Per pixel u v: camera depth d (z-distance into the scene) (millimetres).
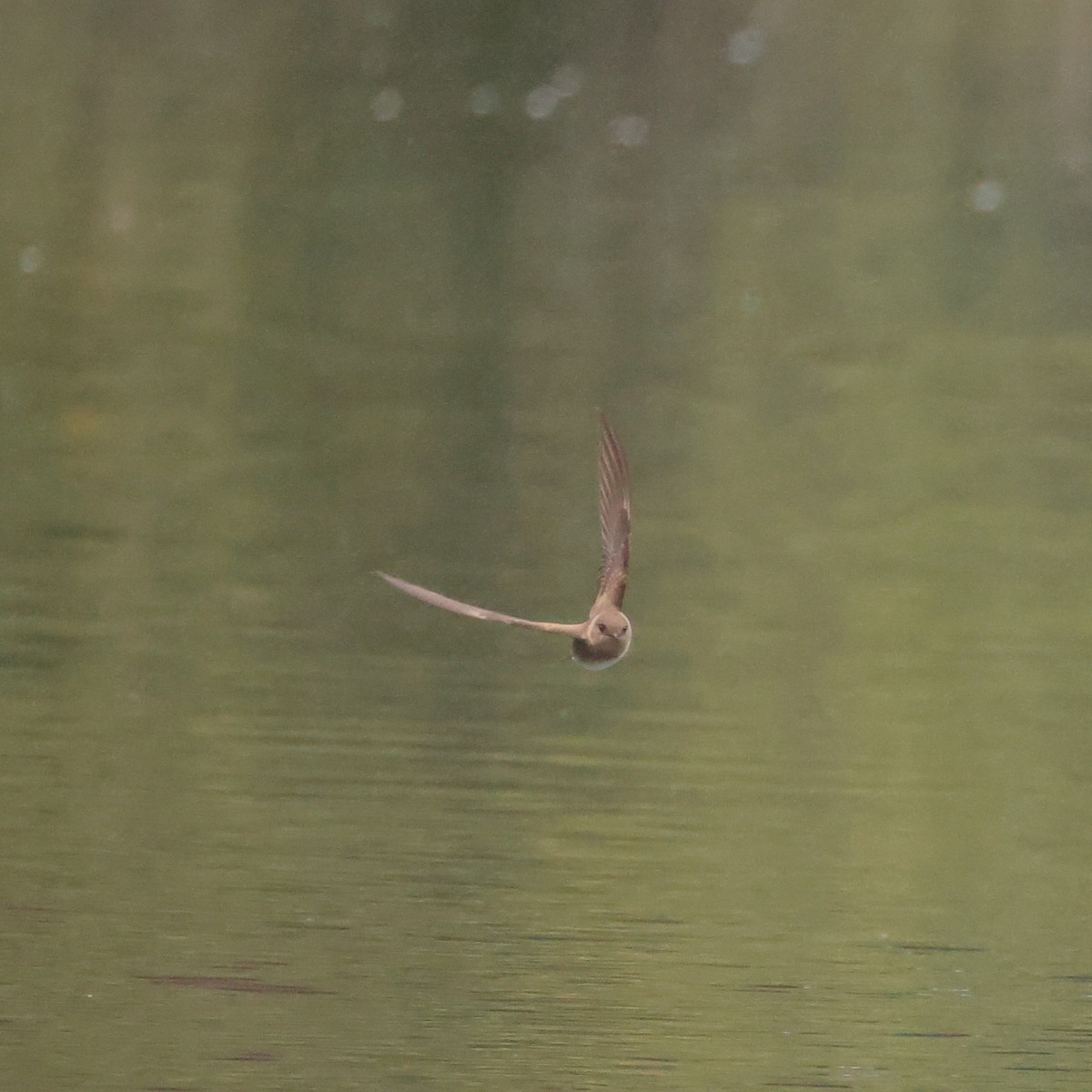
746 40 32094
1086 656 17641
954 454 22484
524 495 21047
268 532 19906
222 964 11062
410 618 18031
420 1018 10406
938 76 31688
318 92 30938
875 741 15609
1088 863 13312
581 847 13180
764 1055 10148
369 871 12555
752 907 12211
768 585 19062
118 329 24688
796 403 23609
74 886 12102
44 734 14883
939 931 12016
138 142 29328
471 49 32000
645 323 25547
